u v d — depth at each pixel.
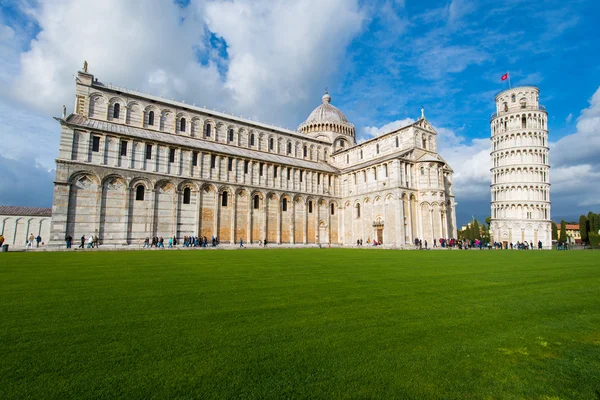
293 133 83.00
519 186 95.06
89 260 26.58
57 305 10.88
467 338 8.37
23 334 8.14
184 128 66.75
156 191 54.28
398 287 14.76
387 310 10.74
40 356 6.88
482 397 5.65
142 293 12.87
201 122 68.56
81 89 56.31
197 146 59.50
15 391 5.54
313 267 22.64
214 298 12.12
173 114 65.38
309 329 8.75
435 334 8.59
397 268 22.44
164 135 61.41
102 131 50.50
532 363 7.04
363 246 70.00
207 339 7.94
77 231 47.28
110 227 49.81
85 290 13.36
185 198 57.28
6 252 37.47
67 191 46.84
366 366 6.67
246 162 65.62
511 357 7.31
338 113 98.88
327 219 77.38
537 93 99.12
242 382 5.93
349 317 9.88
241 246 58.72
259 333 8.40
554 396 5.74
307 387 5.81
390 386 5.91
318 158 88.38
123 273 18.47
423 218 66.94
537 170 94.81
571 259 32.44
